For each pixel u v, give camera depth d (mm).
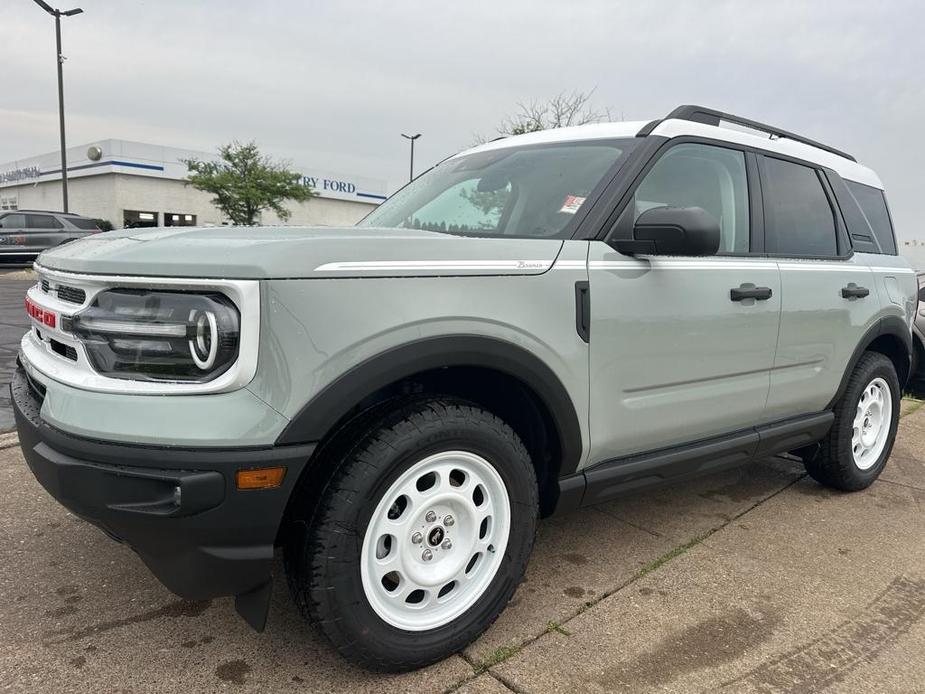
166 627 2434
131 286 1865
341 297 1889
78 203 37188
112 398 1817
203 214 37688
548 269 2344
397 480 2061
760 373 3217
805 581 2963
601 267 2494
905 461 4855
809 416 3670
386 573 2121
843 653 2428
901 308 4160
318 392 1846
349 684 2154
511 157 3189
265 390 1797
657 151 2791
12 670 2168
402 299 1995
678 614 2645
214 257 1824
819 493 4109
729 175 3189
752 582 2932
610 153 2830
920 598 2848
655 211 2424
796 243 3482
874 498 4062
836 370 3680
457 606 2297
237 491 1787
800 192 3609
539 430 2521
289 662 2256
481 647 2381
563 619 2580
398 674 2209
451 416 2129
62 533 3117
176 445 1761
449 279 2104
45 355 2246
